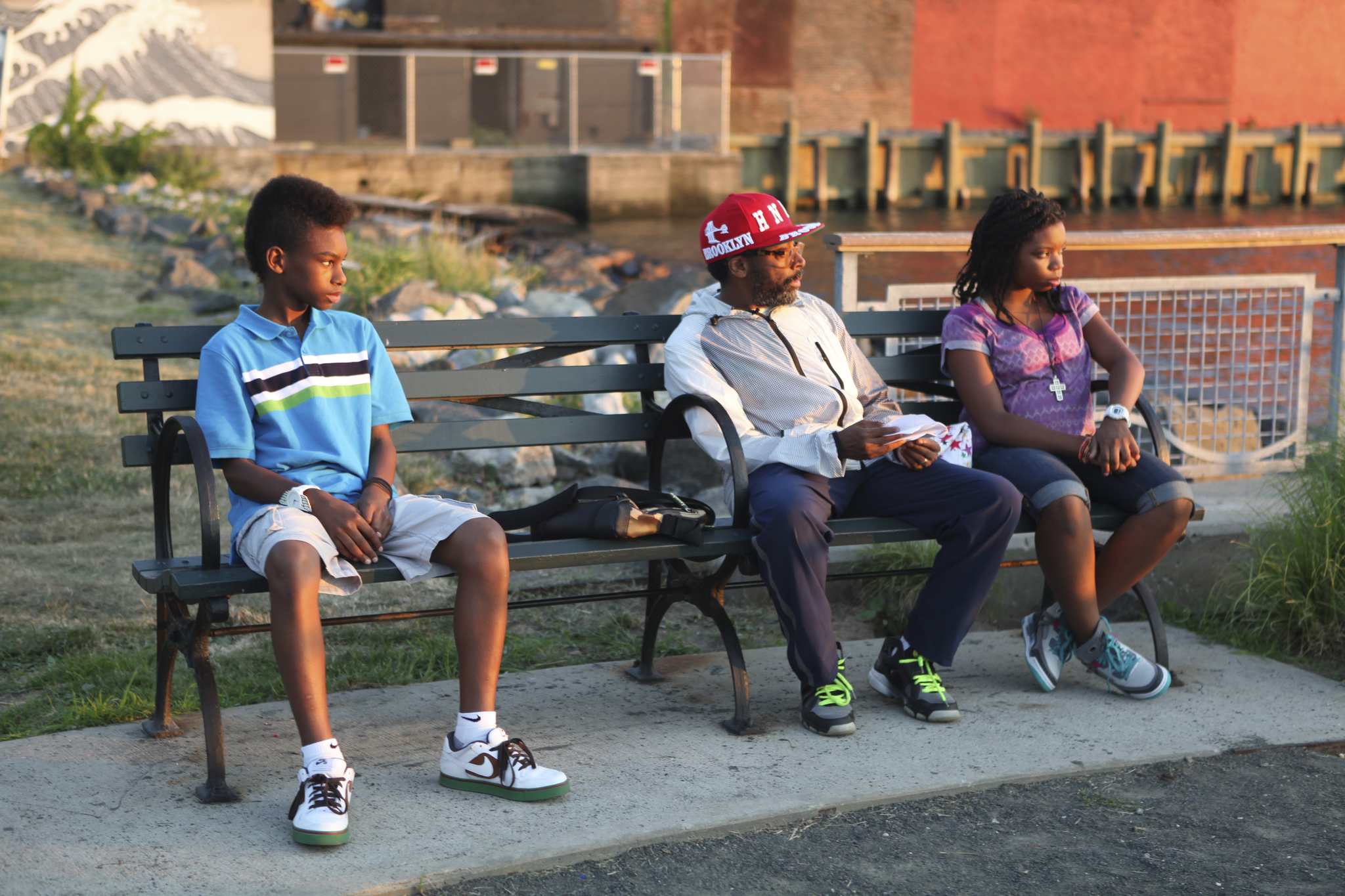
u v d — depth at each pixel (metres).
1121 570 3.44
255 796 2.71
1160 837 2.63
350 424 2.95
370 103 23.61
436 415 5.53
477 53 24.06
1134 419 4.83
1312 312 4.87
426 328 3.31
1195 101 37.28
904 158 32.66
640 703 3.32
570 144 25.16
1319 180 35.53
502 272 11.95
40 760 2.88
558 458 5.38
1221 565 4.23
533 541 3.09
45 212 13.16
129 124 18.64
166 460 2.94
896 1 35.44
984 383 3.51
